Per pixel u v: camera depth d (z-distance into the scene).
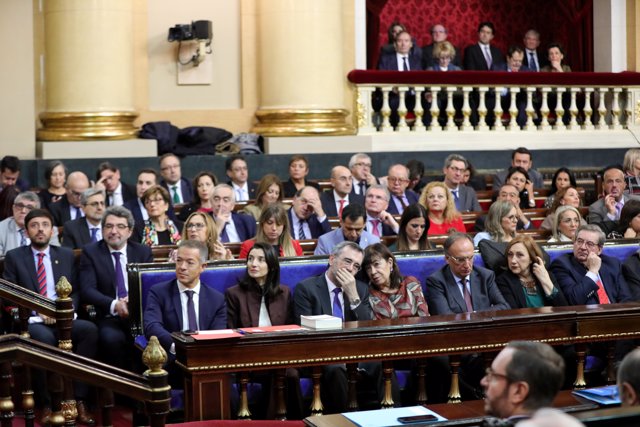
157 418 5.95
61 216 11.87
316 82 16.33
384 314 8.23
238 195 13.54
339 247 8.20
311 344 7.01
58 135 15.25
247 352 6.88
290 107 16.31
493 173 16.31
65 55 15.26
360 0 17.45
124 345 8.90
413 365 7.98
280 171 15.88
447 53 17.80
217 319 8.23
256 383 7.72
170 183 13.43
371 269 8.30
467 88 17.38
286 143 16.19
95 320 9.21
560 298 8.88
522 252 8.92
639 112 18.44
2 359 5.65
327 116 16.38
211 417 6.84
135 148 15.41
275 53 16.36
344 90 17.19
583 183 16.31
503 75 17.45
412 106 17.62
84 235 10.62
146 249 9.57
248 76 16.78
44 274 9.30
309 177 16.00
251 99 16.81
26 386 6.54
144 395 5.93
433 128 17.33
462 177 13.22
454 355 7.50
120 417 8.59
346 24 17.39
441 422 5.66
